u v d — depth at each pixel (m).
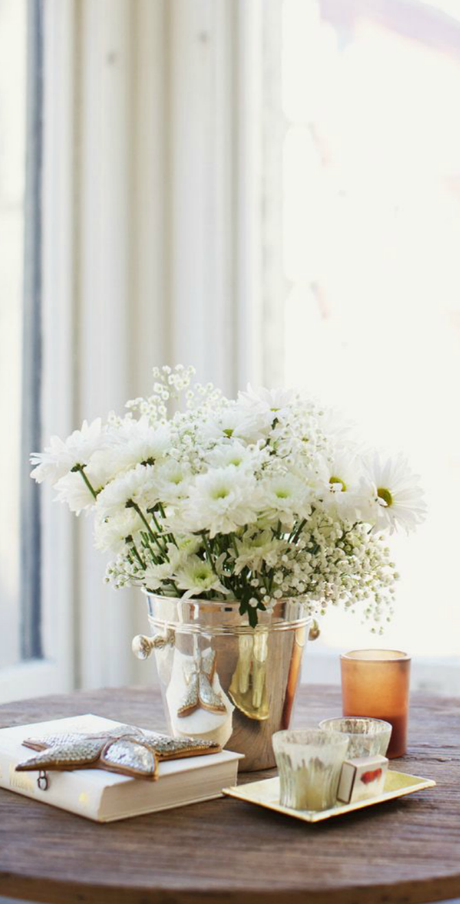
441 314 1.93
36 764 0.84
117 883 0.69
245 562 0.91
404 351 1.95
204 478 0.88
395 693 1.04
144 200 1.99
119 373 1.96
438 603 1.90
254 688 0.96
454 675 1.83
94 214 1.96
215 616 0.94
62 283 1.95
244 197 1.96
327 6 2.00
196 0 1.97
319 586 0.95
